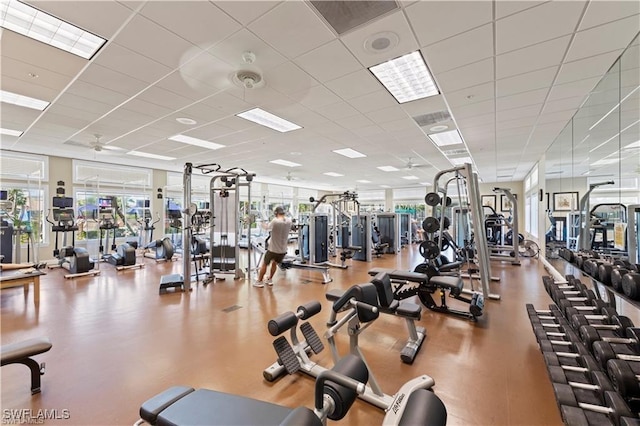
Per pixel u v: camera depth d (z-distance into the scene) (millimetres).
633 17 2205
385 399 1887
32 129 5176
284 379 2203
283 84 3410
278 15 2230
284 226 5059
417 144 6305
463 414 1801
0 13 2211
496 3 2088
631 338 1980
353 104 4035
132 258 6672
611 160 3133
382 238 9430
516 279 5555
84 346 2742
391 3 2102
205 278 5398
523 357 2516
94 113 4387
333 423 1735
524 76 3193
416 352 2562
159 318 3482
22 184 6852
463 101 3912
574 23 2291
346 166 9234
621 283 2047
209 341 2852
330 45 2631
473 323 3320
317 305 2469
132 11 2184
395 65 3053
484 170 9750
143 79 3285
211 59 2873
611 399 1432
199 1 2082
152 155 7508
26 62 2918
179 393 1467
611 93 3107
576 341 2094
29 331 3098
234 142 6191
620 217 2926
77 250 5957
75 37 2535
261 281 5105
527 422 1729
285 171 10289
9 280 3842
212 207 5699
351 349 1944
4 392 2039
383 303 2377
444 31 2416
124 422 1770
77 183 7742
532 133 5398
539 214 7812
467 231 6598
